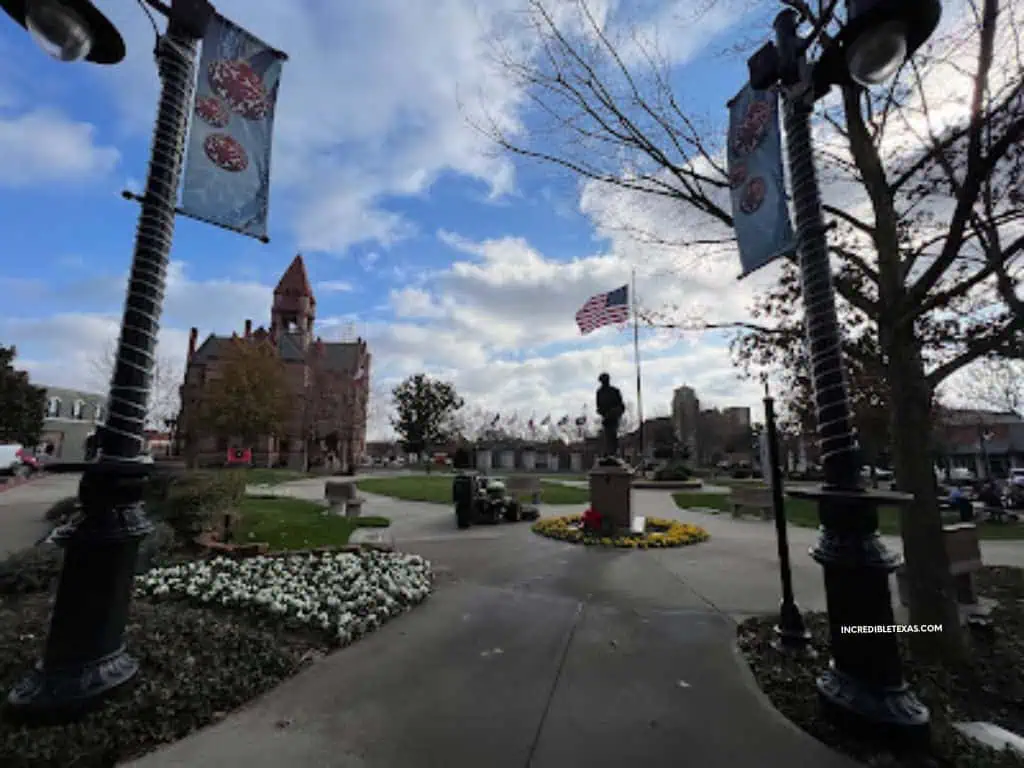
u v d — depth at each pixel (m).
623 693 3.16
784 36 3.42
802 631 3.88
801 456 39.62
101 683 2.72
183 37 3.45
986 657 3.78
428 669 3.49
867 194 4.54
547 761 2.44
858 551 2.75
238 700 2.96
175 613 4.24
